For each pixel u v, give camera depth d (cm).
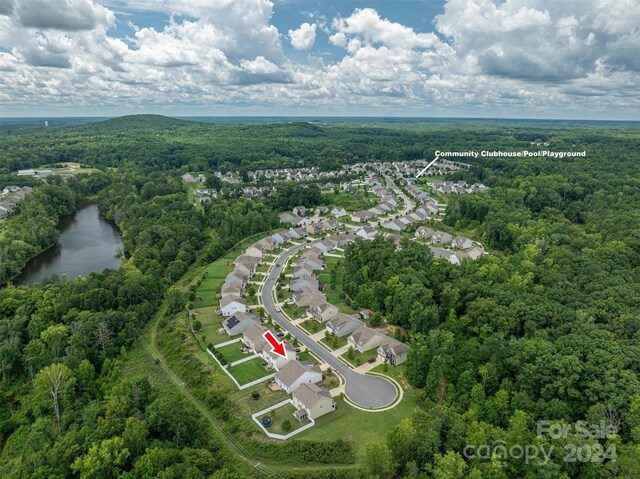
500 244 18950
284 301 14062
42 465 7331
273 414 8800
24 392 10119
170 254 17450
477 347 9681
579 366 8081
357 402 9156
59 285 14138
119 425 7881
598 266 12812
